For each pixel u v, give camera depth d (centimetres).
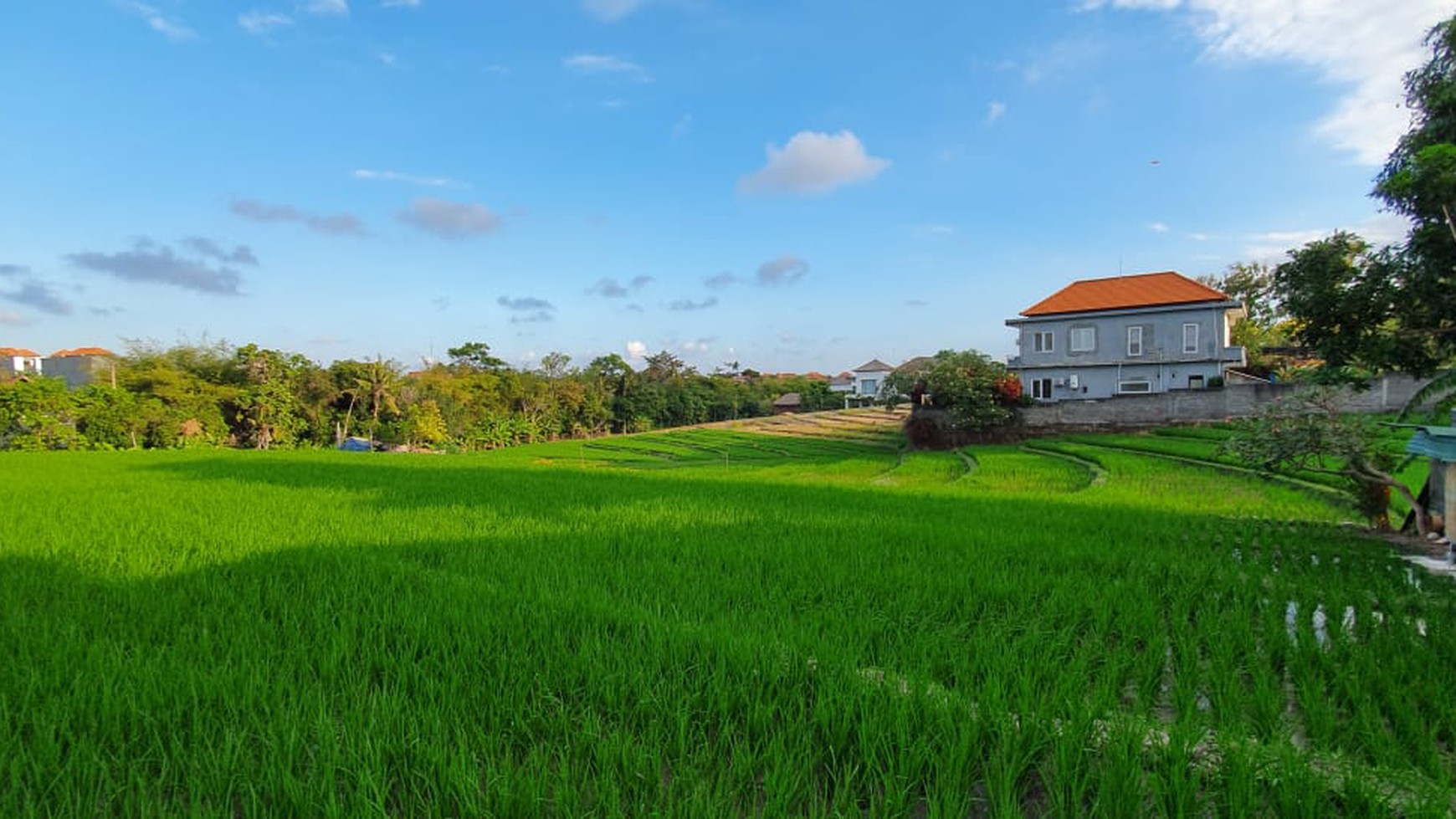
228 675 376
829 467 2820
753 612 532
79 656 412
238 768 288
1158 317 3500
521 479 1702
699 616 518
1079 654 435
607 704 358
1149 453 2423
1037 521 1030
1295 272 938
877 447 4125
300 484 1492
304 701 352
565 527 952
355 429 4469
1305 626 506
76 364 5150
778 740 307
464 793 268
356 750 299
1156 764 301
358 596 555
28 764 290
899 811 268
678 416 7531
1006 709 336
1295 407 987
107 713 334
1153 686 410
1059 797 273
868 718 328
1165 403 3092
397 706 338
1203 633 479
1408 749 328
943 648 448
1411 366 912
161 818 258
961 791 284
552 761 310
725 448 4497
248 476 1666
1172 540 874
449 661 405
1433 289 830
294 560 704
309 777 282
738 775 292
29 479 1543
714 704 356
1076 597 569
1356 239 892
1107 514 1115
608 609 517
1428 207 763
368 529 924
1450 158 694
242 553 742
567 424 6322
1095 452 2492
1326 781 286
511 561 714
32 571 644
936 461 2762
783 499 1317
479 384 5750
